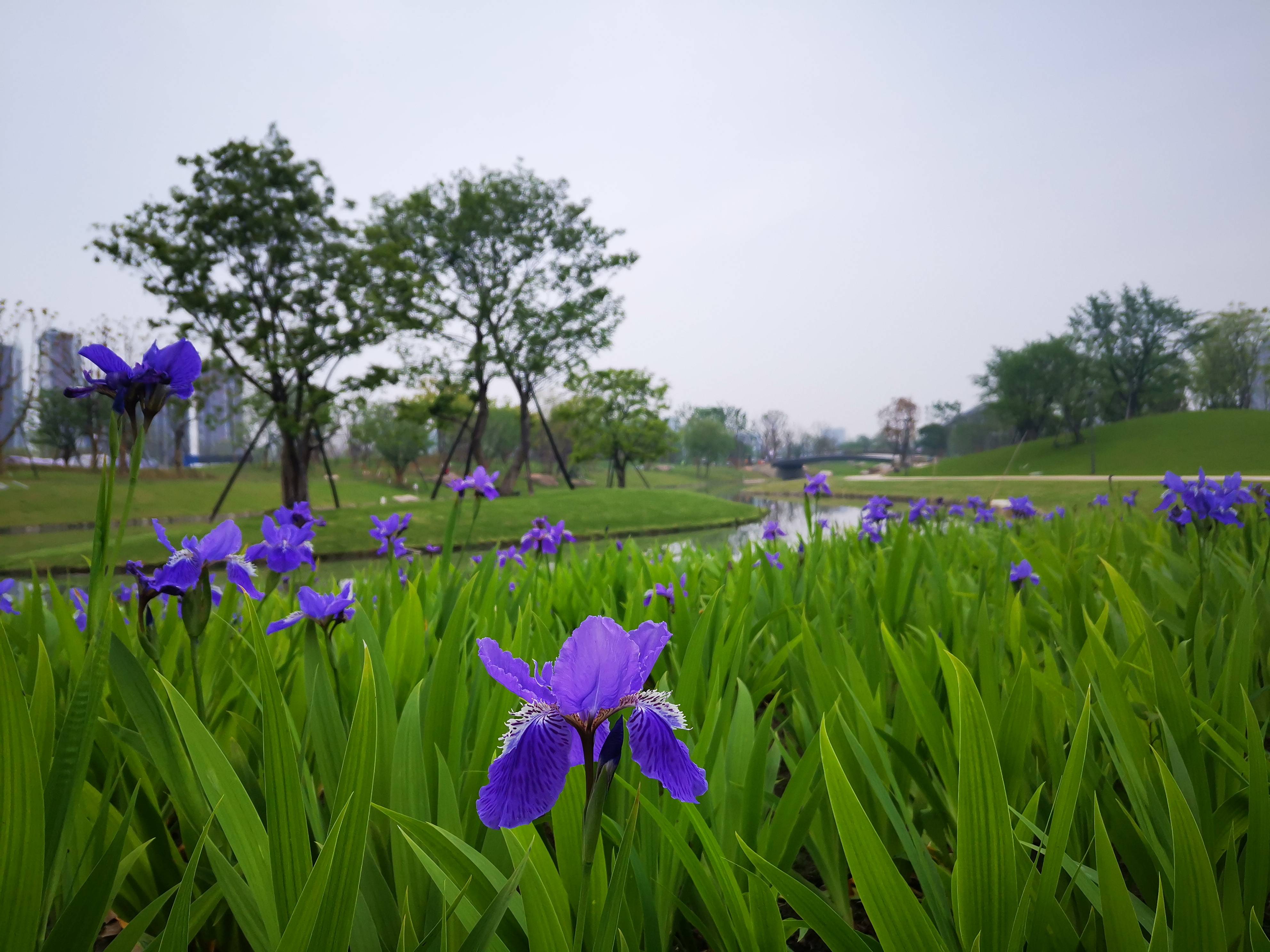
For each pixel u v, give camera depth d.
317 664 2.35
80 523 38.38
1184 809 1.20
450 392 46.62
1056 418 79.31
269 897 1.42
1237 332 85.62
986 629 2.44
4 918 1.16
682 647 3.29
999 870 1.27
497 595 3.80
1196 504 3.91
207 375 35.81
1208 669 2.67
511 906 1.49
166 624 3.16
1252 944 1.35
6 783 1.14
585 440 62.78
